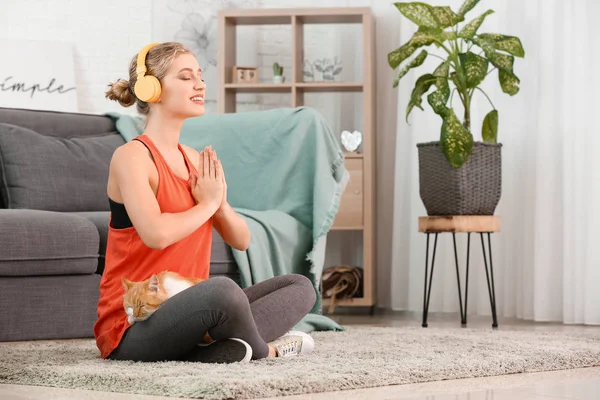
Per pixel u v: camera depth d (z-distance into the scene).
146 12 5.81
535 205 4.61
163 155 2.44
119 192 2.37
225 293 2.18
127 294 2.32
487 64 4.41
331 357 2.44
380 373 2.13
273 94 5.85
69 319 3.34
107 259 2.45
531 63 4.77
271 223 3.67
